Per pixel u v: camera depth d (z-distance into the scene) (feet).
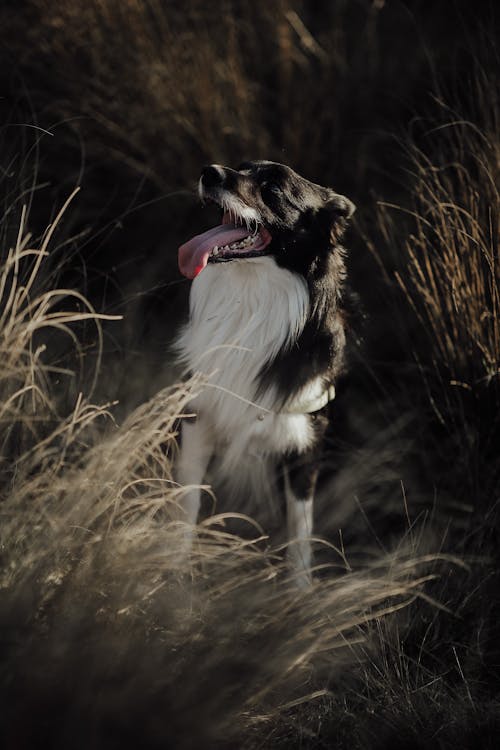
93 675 6.03
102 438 9.09
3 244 9.26
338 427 11.37
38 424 8.86
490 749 7.11
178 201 13.53
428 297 10.61
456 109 12.39
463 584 9.12
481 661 8.29
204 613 7.41
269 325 9.45
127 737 5.87
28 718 5.64
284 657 7.09
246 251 9.09
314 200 9.56
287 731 7.14
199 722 6.20
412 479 10.85
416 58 14.70
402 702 7.51
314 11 15.83
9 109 12.55
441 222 10.73
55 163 13.14
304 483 9.89
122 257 13.08
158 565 7.27
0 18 12.91
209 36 14.23
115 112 13.44
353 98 14.62
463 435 10.50
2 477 7.89
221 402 9.53
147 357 11.35
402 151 13.52
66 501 7.19
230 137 13.91
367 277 12.78
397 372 11.82
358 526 10.47
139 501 7.56
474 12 14.28
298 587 8.59
